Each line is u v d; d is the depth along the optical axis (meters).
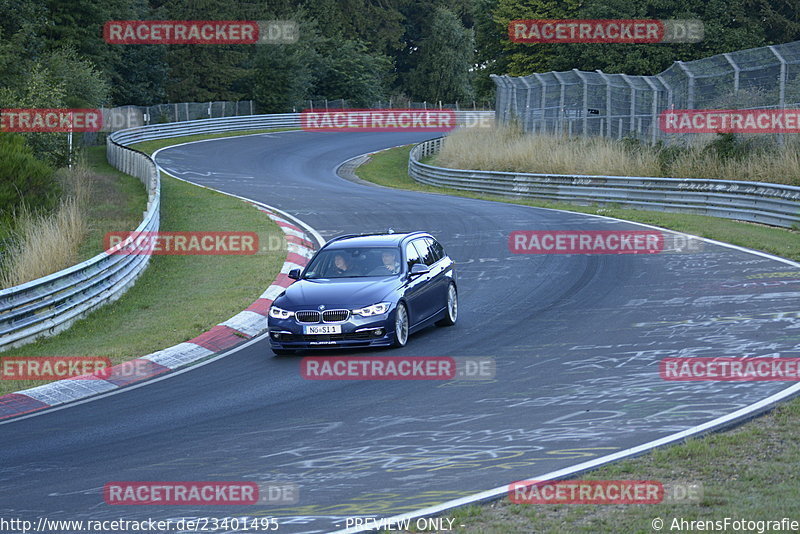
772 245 70.12
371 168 185.38
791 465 24.25
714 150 104.06
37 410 39.94
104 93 195.25
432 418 32.97
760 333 42.62
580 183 110.81
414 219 97.44
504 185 126.50
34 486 28.12
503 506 22.88
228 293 64.12
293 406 36.50
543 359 41.44
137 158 132.38
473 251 77.25
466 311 55.78
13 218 77.62
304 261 76.12
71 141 130.12
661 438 28.02
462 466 26.89
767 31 199.62
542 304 55.53
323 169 179.00
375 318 45.25
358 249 50.62
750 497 22.03
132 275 69.19
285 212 107.31
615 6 192.75
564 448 27.91
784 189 81.94
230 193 130.12
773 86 103.38
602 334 45.75
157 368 46.47
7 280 63.19
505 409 33.44
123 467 29.56
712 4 189.75
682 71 111.62
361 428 32.31
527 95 159.38
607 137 127.69
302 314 45.62
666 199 98.44
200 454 30.44
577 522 21.25
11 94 121.12
